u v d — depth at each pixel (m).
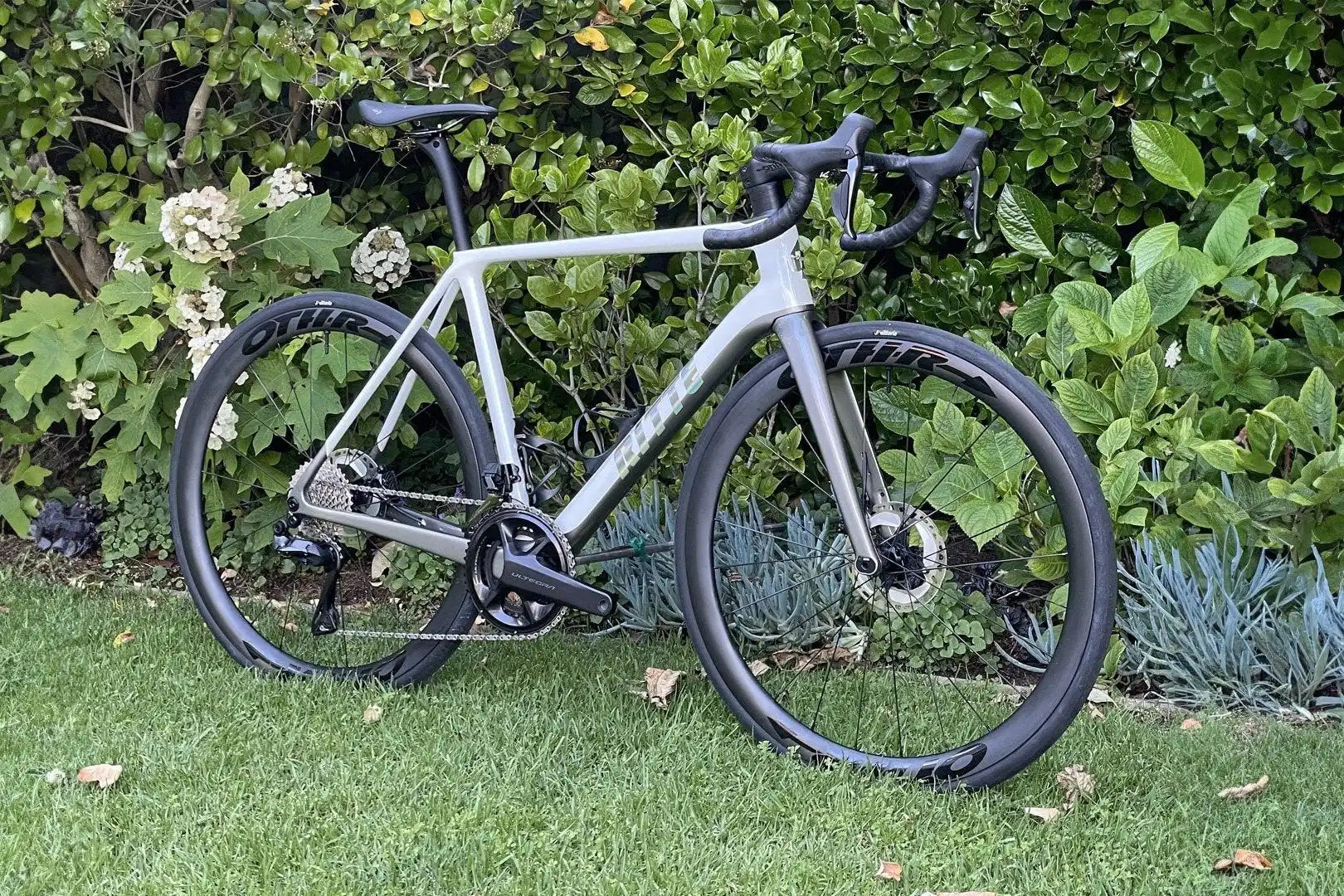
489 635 2.36
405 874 1.71
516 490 2.28
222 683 2.39
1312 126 2.84
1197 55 2.76
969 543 2.81
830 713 2.36
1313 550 2.52
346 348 2.78
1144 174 2.93
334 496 2.42
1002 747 1.97
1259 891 1.72
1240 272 2.74
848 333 2.04
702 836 1.84
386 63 2.95
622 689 2.41
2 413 3.29
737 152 2.73
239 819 1.85
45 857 1.74
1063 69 2.82
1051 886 1.74
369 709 2.25
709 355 2.13
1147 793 2.04
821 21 2.85
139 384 3.07
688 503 2.18
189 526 2.54
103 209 3.15
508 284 2.88
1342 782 2.08
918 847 1.84
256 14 2.94
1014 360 2.86
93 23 2.86
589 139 3.10
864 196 2.77
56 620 2.71
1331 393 2.54
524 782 1.98
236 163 3.11
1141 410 2.63
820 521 2.93
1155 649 2.54
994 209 2.96
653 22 2.81
